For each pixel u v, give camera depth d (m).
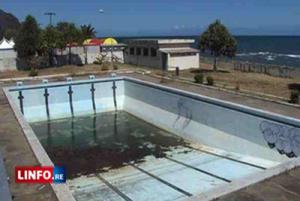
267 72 50.34
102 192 22.03
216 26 51.59
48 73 50.09
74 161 27.34
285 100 30.83
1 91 37.12
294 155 23.86
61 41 55.22
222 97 32.16
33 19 52.75
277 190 13.72
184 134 32.88
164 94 35.88
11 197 13.13
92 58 60.81
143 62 57.81
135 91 41.00
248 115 26.94
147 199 21.05
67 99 40.75
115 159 27.59
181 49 54.38
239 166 25.36
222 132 29.25
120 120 39.03
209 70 52.41
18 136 21.95
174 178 23.77
